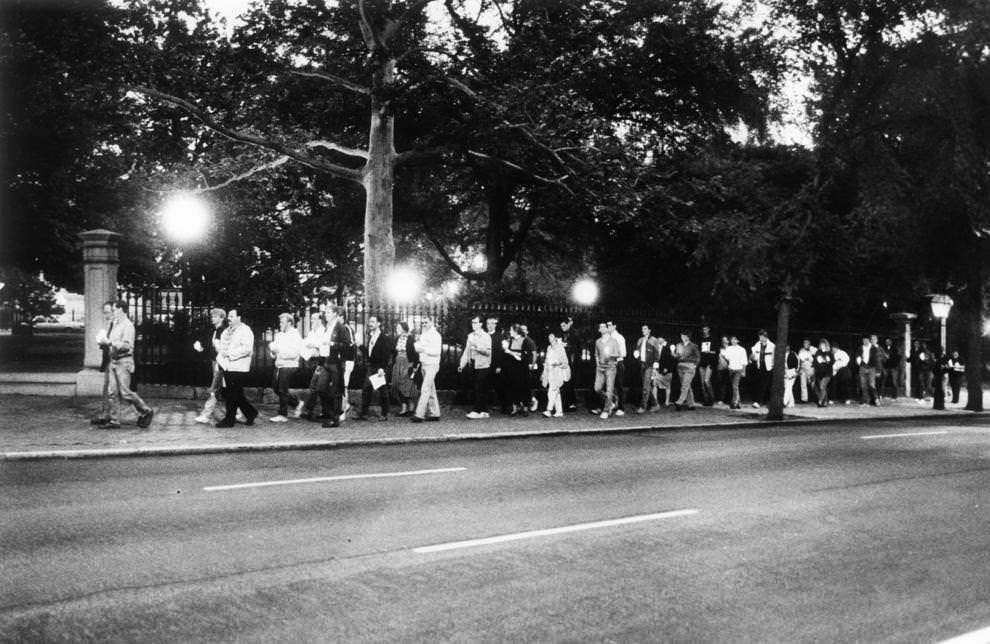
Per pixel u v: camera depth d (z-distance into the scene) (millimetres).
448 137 23297
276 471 10242
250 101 23250
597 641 4629
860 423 19484
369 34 22266
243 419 15453
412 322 18922
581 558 6352
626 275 30734
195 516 7578
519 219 36500
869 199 21656
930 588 5746
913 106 20141
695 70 26438
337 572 5871
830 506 8578
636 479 10047
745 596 5488
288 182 32812
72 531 6953
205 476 9789
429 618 4949
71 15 21953
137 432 13148
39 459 10953
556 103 21812
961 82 20031
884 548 6836
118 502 8172
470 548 6578
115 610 5016
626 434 15711
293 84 24672
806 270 19875
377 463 11070
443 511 7941
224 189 29812
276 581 5637
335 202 35125
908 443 14570
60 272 34969
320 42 23297
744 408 22250
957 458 12516
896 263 25891
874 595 5566
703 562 6312
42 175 29000
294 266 36594
